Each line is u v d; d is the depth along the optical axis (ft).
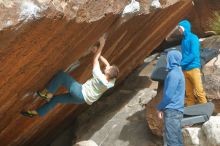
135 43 27.84
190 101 28.76
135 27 23.67
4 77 17.39
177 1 25.04
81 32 17.98
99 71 19.88
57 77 20.34
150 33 28.43
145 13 21.30
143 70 38.83
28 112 22.24
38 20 14.89
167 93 23.53
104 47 22.90
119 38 23.45
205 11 39.42
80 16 16.65
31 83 19.58
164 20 28.22
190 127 26.21
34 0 14.71
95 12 17.37
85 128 34.12
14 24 14.32
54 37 16.74
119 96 36.40
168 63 23.97
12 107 21.45
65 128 36.09
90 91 19.77
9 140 27.89
